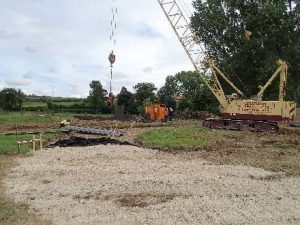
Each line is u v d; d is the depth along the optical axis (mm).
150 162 25047
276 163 25359
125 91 73438
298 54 62250
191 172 22266
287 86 60375
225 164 24828
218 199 17359
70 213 15352
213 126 45000
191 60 49344
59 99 96812
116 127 44750
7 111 71188
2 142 31172
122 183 19719
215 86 48594
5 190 18281
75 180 20281
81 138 33562
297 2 63750
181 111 67688
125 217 14977
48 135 36969
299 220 14961
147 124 49906
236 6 64562
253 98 47188
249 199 17453
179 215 15266
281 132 41844
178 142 32531
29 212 15367
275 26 63000
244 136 38219
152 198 17391
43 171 22031
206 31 66188
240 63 63000
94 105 76000
